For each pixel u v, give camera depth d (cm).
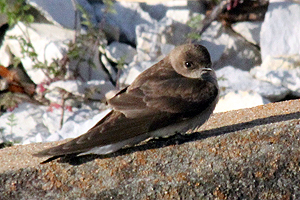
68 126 1366
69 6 1566
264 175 839
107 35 1592
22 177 838
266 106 1003
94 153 831
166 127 844
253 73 1527
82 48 1508
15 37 1463
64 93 1464
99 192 830
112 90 1496
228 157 842
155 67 916
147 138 850
